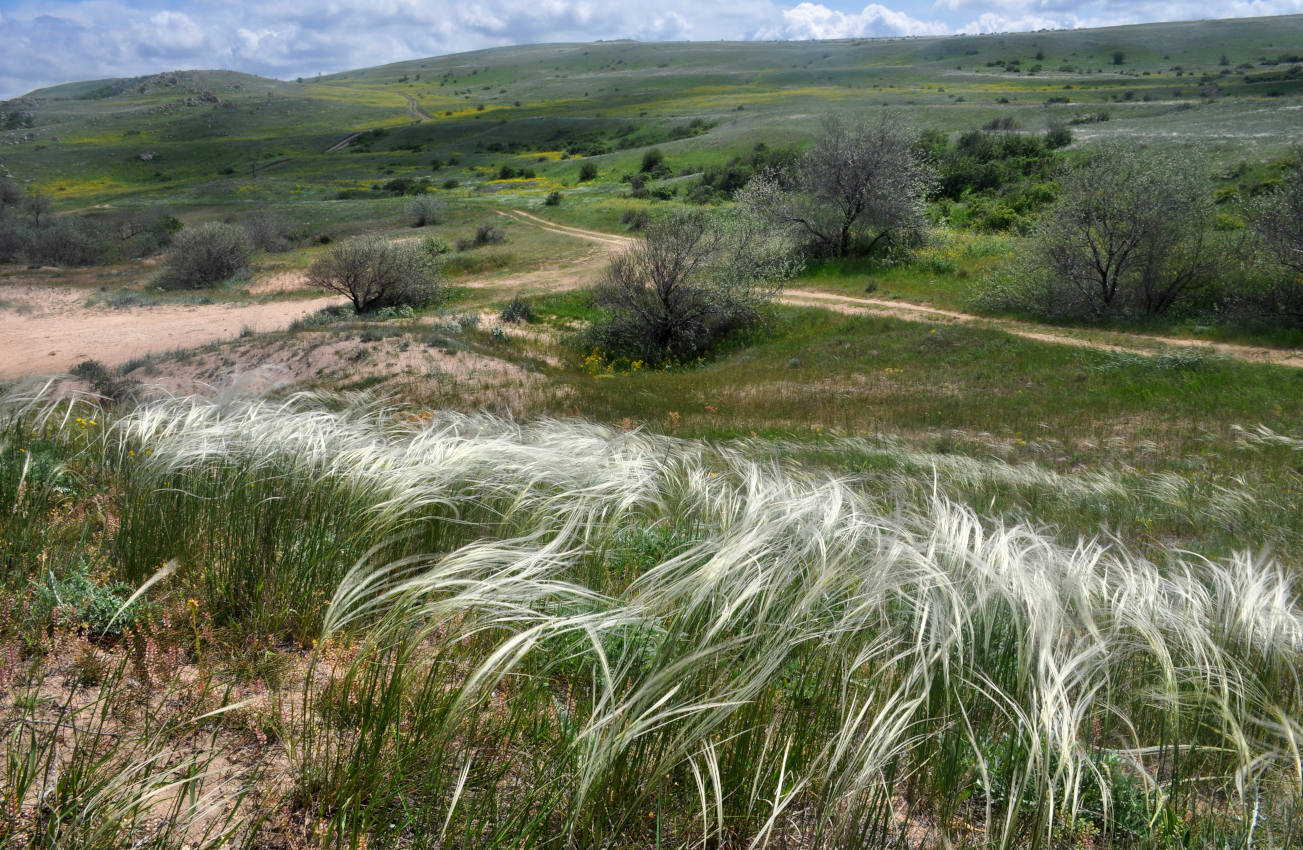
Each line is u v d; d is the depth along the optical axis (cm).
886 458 1022
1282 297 2159
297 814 178
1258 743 224
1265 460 1070
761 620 201
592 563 281
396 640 219
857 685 204
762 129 9250
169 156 13888
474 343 2452
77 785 163
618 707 182
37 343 3062
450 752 191
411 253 3728
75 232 5700
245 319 3609
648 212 5506
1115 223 2389
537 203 6800
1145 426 1409
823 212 3697
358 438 393
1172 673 218
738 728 192
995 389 1941
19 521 314
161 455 346
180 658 240
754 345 2842
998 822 195
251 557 288
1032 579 231
